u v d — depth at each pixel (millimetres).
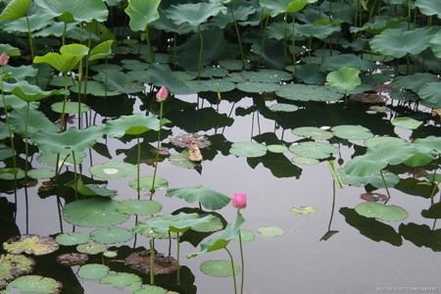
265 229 3625
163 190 3938
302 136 4691
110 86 5301
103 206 3676
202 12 5504
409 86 5277
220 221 3660
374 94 5469
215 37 5973
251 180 4129
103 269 3182
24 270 3182
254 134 4797
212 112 5137
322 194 4000
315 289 3172
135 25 5176
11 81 4547
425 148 3809
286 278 3240
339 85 5211
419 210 3857
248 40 6180
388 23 5930
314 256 3426
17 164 4176
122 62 5852
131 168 4117
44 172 4074
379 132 4859
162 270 3227
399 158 3695
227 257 3375
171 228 2959
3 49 5047
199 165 4285
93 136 3695
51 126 4148
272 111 5141
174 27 5871
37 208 3748
